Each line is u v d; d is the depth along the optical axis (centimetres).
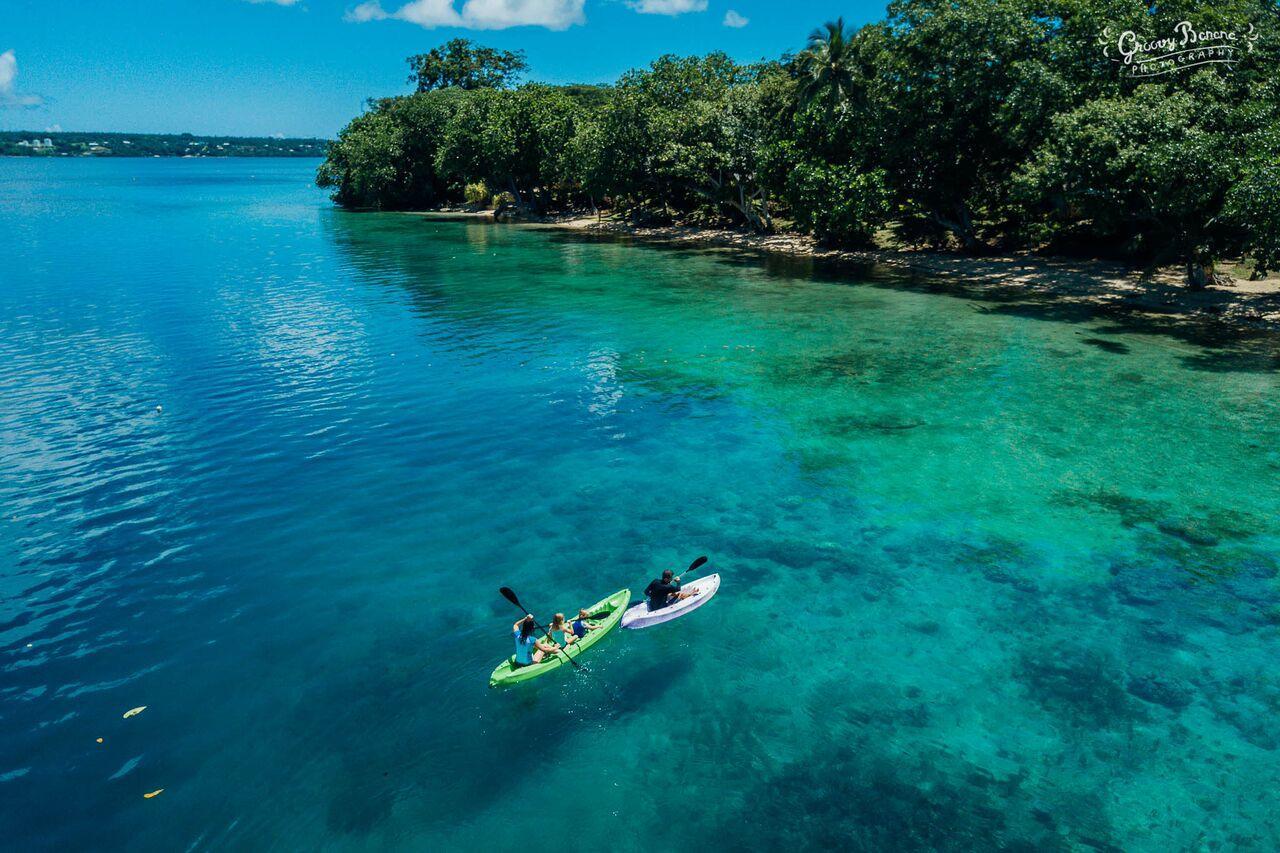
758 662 1223
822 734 1065
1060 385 2559
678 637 1288
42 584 1429
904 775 990
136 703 1122
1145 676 1184
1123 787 970
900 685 1166
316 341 3198
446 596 1394
